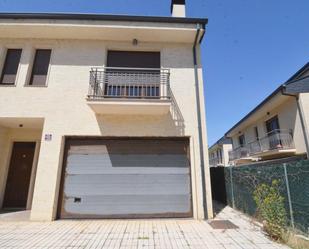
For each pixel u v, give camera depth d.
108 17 7.17
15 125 7.55
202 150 6.64
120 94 7.08
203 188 6.38
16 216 6.44
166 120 6.84
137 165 6.56
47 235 4.68
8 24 6.90
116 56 7.67
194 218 6.18
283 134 12.52
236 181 7.91
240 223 5.72
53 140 6.46
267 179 5.80
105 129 6.63
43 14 7.03
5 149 7.79
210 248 3.96
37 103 6.73
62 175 6.39
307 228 4.37
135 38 7.52
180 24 7.39
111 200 6.26
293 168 4.81
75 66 7.22
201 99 7.10
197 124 6.86
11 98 6.73
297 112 11.51
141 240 4.38
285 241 4.22
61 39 7.49
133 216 6.18
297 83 11.48
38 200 6.01
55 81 6.99
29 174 7.91
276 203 4.61
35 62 7.43
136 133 6.66
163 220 6.02
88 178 6.39
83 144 6.66
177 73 7.35
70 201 6.22
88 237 4.56
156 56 7.79
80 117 6.69
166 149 6.76
